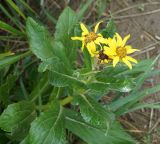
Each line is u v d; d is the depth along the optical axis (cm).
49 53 24
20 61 33
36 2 38
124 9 39
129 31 38
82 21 38
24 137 27
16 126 26
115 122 28
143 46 37
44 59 23
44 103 31
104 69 25
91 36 23
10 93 32
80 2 38
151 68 28
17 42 36
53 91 28
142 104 29
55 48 24
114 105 28
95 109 24
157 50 37
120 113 28
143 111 35
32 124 24
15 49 36
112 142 26
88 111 24
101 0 37
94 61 23
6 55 28
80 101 24
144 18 38
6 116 25
